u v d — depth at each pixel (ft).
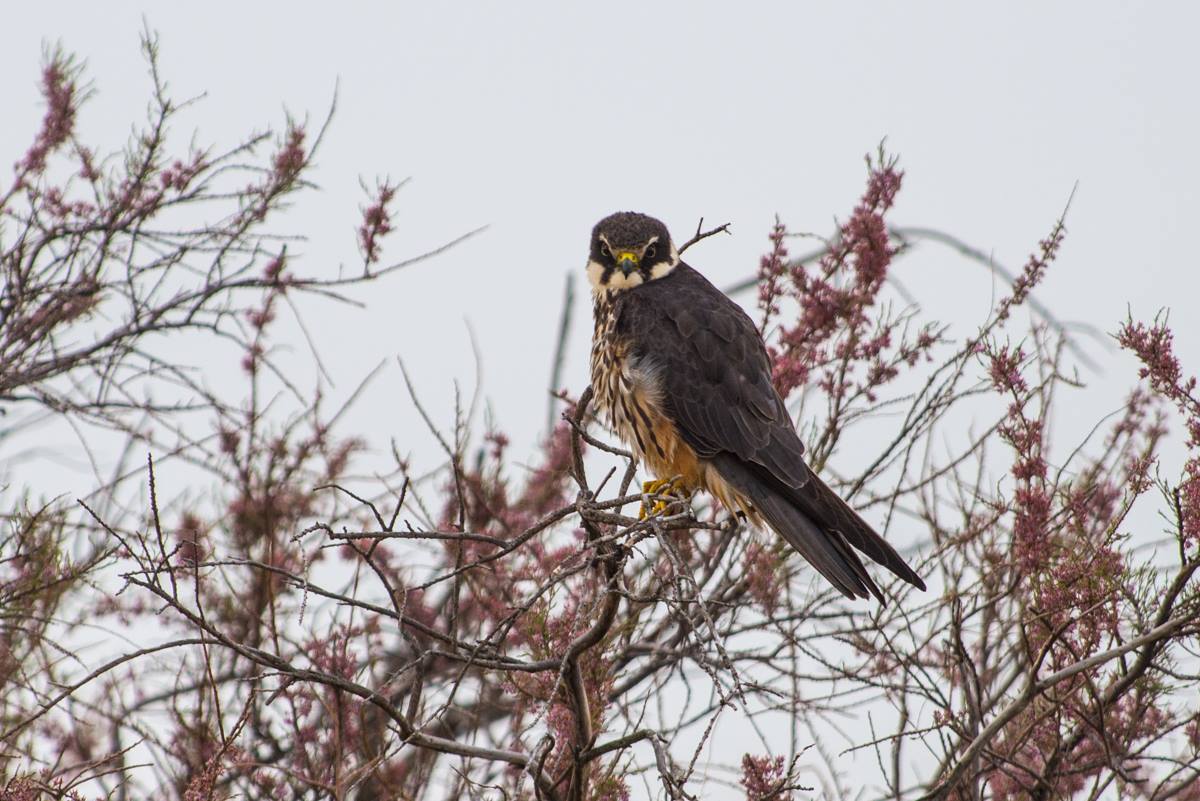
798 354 39.99
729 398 38.63
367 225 41.32
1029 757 36.40
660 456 39.68
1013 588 34.19
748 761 31.55
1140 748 34.09
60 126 41.19
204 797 29.19
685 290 40.68
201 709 34.04
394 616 28.19
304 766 36.11
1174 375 33.09
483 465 43.42
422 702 37.40
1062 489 36.06
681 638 37.09
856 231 39.32
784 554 39.34
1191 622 32.22
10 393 39.93
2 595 35.78
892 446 37.58
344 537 27.43
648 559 37.81
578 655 30.32
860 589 35.12
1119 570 33.32
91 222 40.70
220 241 41.65
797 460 37.42
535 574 38.88
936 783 34.47
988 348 35.45
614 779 32.45
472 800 31.55
